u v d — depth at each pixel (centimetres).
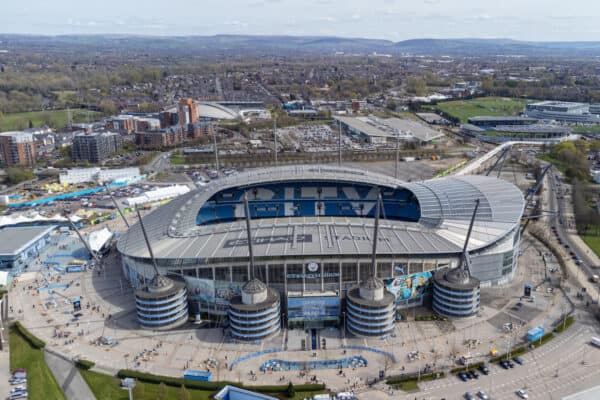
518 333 17912
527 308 19638
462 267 19775
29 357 16962
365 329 17750
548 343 17238
